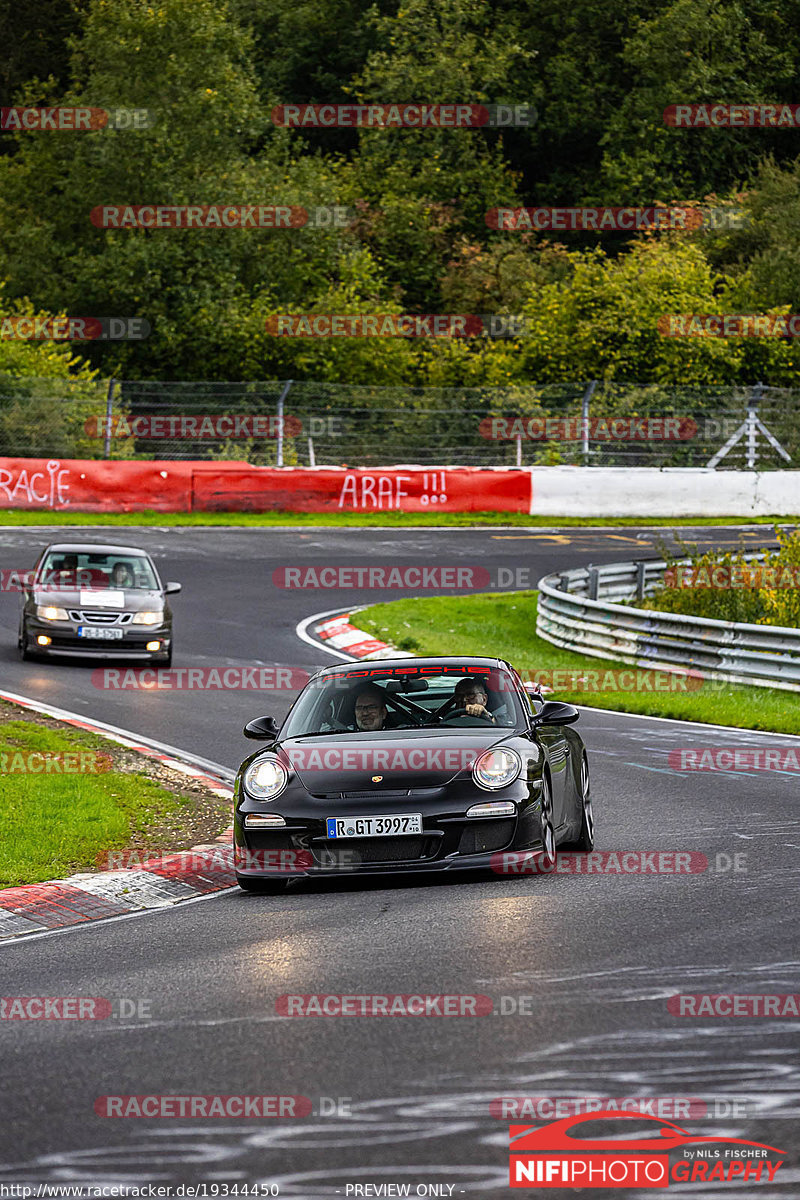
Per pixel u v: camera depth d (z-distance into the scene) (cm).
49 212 15775
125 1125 1398
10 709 4609
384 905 2419
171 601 7569
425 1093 1460
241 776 2694
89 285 14500
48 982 2006
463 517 11238
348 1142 1342
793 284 16438
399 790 2569
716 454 12725
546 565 9094
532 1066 1534
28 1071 1580
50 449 11169
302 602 7725
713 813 3234
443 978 1898
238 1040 1664
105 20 15450
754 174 19750
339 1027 1697
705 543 10094
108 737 4178
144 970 2044
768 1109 1402
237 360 14362
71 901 2598
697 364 14100
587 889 2472
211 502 10744
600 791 3553
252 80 16700
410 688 2941
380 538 9981
